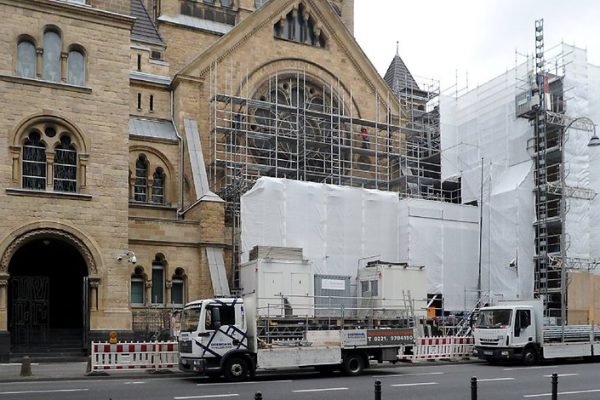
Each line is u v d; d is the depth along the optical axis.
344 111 53.97
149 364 29.69
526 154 49.78
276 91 50.16
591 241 49.12
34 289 35.81
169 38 54.81
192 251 41.00
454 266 49.03
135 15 51.41
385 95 55.69
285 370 30.30
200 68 47.94
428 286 47.56
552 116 48.59
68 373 28.44
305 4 53.28
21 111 34.88
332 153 49.75
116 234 36.25
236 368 26.08
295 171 49.47
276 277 34.47
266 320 27.64
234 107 49.22
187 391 22.45
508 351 33.09
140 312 38.94
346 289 38.38
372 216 47.38
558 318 44.34
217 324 25.92
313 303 34.97
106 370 28.94
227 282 40.41
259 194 43.44
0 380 25.84
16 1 35.50
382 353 29.11
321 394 21.53
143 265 39.59
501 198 49.59
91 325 35.06
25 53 35.75
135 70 47.94
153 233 40.03
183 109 47.00
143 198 45.78
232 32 49.72
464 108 56.03
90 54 36.94
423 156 58.62
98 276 35.41
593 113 50.75
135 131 45.66
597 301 45.34
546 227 48.34
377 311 33.34
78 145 36.12
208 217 41.38
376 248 47.22
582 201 48.28
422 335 36.88
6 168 34.19
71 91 36.16
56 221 34.81
